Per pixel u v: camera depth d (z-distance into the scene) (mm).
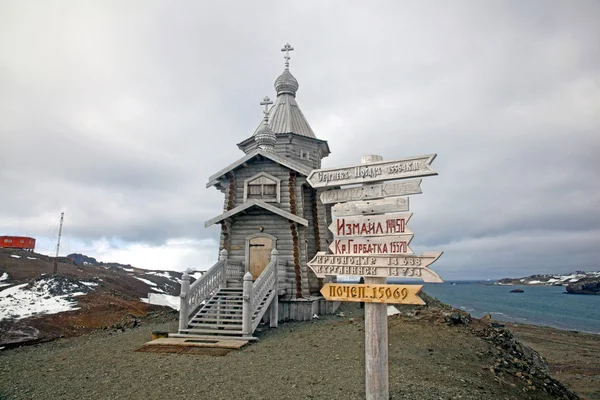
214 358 10344
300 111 27172
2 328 17906
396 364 9531
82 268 43781
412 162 5461
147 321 19031
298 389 7863
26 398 7617
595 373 19672
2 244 52125
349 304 21297
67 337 17094
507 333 13164
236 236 18609
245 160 19312
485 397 7918
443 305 22266
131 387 8109
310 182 6281
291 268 17688
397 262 5332
